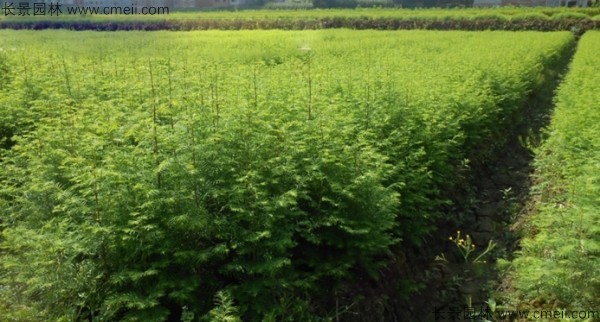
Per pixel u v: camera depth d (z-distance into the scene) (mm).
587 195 6289
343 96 9164
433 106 9500
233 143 5926
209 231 5113
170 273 4961
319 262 6008
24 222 5598
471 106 10820
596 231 5527
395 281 6875
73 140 6875
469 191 10242
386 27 43562
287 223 5656
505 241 8617
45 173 6078
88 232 4902
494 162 12383
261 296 5215
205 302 5059
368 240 5926
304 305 5453
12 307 4715
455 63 15188
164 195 5055
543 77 19859
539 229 7824
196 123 6141
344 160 6320
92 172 5262
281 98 8148
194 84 9812
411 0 67062
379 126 8180
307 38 26266
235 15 45062
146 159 5508
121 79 11445
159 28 37219
